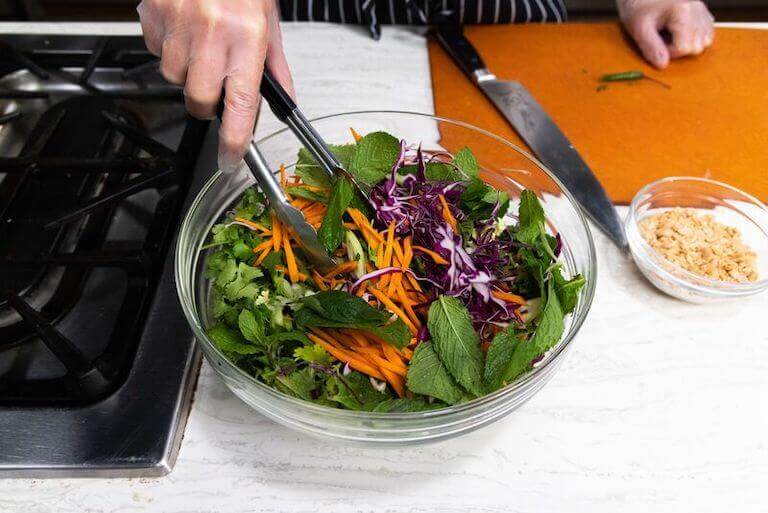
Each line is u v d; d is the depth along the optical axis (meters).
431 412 0.59
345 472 0.72
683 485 0.71
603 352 0.83
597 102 1.23
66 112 1.09
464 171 0.84
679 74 1.30
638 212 0.98
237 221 0.78
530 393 0.65
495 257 0.77
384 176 0.82
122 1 2.49
